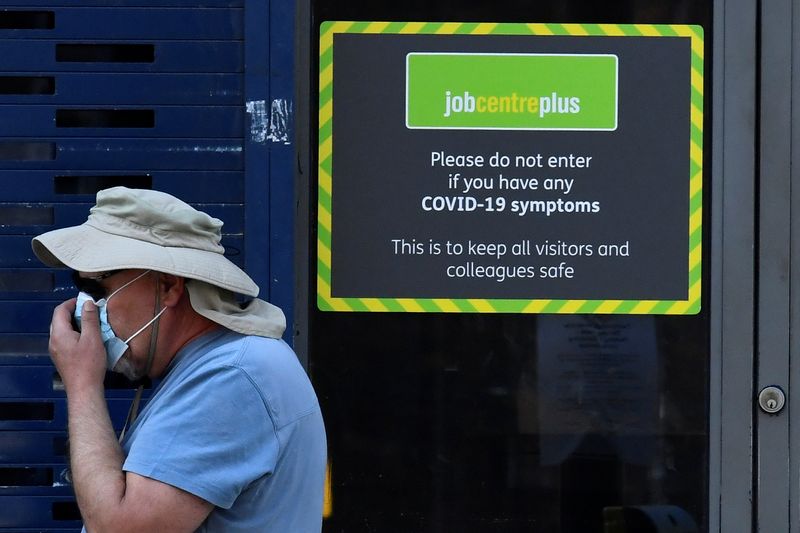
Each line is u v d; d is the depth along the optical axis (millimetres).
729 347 10023
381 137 9992
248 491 6441
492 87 10016
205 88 9930
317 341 10047
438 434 10062
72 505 10039
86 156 9938
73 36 9906
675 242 10023
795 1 10039
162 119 9938
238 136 9938
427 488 10055
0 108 9914
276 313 7160
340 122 9961
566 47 10031
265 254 9898
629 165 10078
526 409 10055
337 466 10055
